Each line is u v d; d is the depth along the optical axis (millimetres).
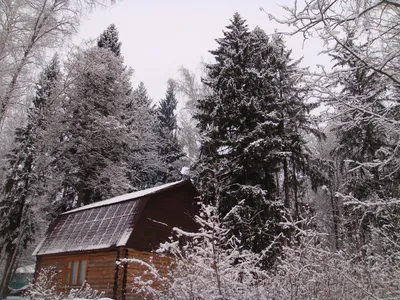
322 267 6422
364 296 6285
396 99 6500
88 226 17625
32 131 18078
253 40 20219
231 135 18641
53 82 22234
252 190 16344
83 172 26656
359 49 5734
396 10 5594
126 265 14648
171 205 17312
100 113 27375
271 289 6125
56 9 15242
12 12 13875
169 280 5844
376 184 16625
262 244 14898
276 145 17234
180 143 34625
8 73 13797
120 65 30234
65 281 17203
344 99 6215
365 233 11336
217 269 5496
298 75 6051
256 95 19031
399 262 7168
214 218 5898
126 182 28672
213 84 20141
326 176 20484
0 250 16062
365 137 14570
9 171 18719
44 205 23922
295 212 19234
